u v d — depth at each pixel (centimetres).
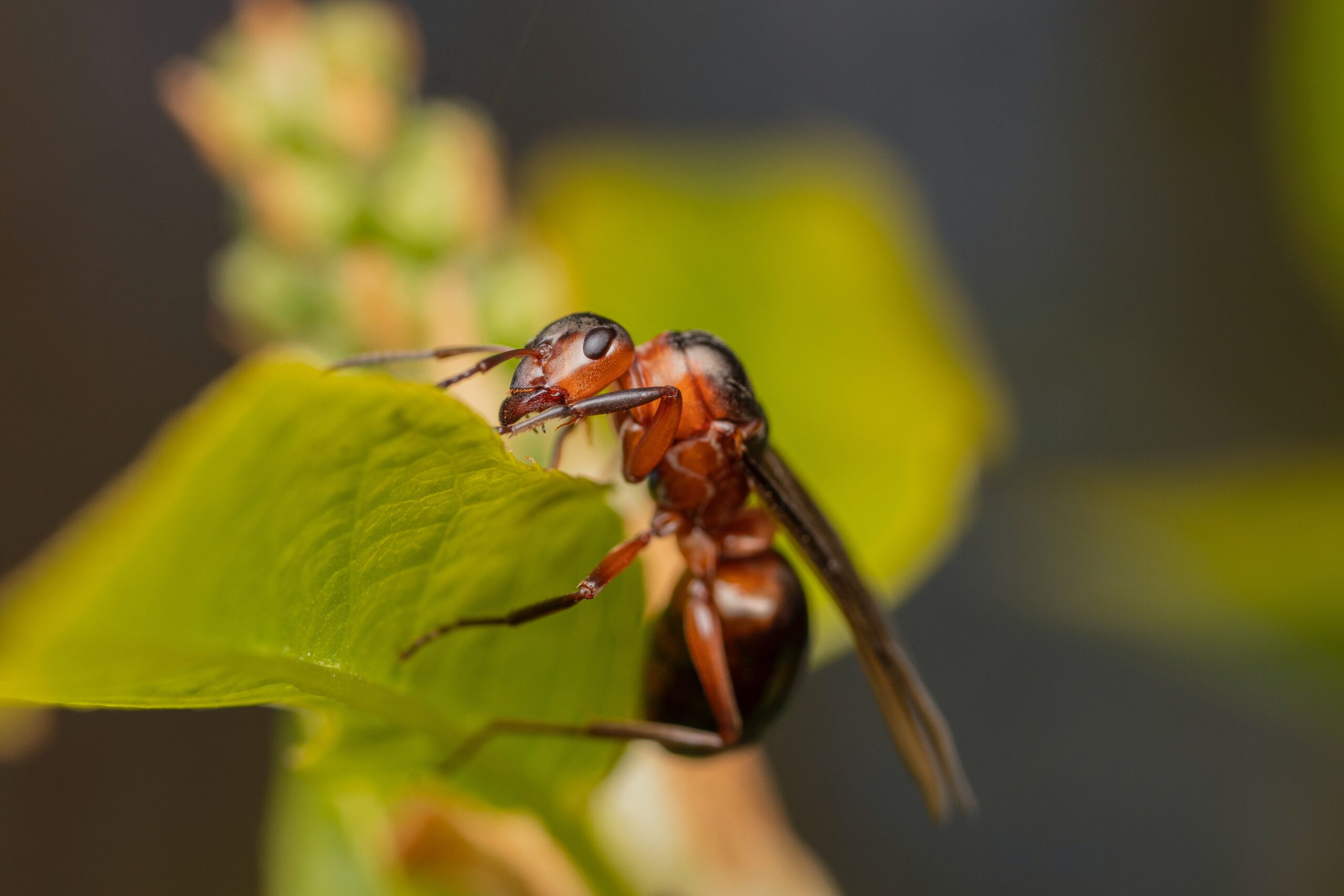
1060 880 12
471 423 6
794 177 8
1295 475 8
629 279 8
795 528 7
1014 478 12
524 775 7
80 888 10
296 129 7
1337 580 8
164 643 6
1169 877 12
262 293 7
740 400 7
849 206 8
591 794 7
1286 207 8
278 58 7
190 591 6
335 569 6
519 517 7
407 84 7
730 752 7
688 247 8
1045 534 8
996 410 8
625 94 12
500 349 7
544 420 7
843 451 8
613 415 7
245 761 11
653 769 7
